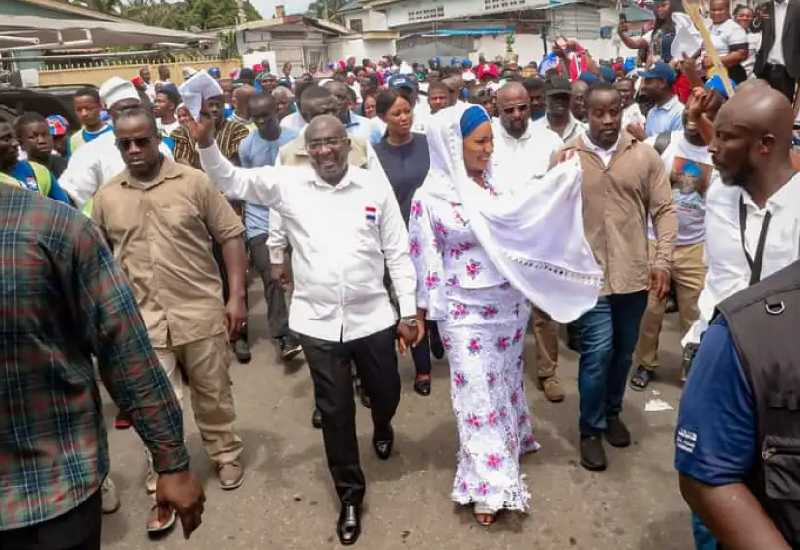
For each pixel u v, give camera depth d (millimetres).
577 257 3332
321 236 3203
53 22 10844
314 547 3248
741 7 8109
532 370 5035
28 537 1636
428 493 3594
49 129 5012
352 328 3236
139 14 33906
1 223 1583
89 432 1735
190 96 3084
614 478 3605
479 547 3150
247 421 4535
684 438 1389
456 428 4262
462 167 3234
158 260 3352
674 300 5941
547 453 3883
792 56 4750
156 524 3367
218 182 3258
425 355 4695
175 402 1871
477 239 3205
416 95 7000
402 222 3400
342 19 42562
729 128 1974
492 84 9555
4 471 1614
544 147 4723
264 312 6637
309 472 3887
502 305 3324
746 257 2131
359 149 4504
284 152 4516
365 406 4672
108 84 4629
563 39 10164
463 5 32094
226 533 3393
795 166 2170
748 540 1289
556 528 3246
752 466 1337
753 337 1296
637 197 3471
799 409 1259
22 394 1609
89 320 1713
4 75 9961
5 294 1557
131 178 3361
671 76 5480
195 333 3455
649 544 3102
